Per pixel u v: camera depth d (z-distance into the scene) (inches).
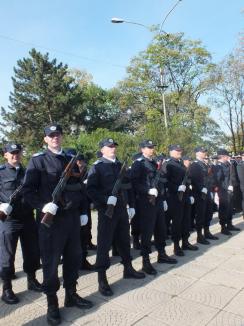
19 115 1251.2
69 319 160.1
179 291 185.0
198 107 1169.4
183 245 262.7
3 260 182.4
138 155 265.6
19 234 192.1
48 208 153.6
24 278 215.9
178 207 248.4
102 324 153.9
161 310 164.6
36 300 182.4
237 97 1169.4
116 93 1508.4
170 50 1193.4
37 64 1245.7
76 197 165.9
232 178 393.4
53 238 160.9
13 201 183.3
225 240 287.4
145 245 214.4
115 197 188.1
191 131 753.6
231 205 319.6
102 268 187.2
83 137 633.0
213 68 1213.7
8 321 161.3
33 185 161.9
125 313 163.0
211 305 168.1
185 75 1259.8
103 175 193.5
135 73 1275.8
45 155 166.1
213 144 1117.1
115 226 193.9
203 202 277.4
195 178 278.4
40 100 1240.2
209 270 215.0
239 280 197.5
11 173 190.5
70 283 171.0
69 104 1253.7
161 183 228.8
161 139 671.8
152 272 210.2
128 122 1440.7
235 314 159.0
